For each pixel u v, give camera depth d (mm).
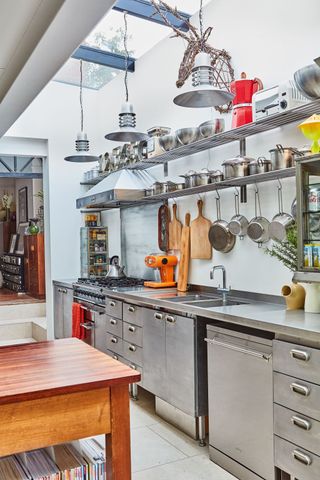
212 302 3611
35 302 7477
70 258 6363
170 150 4176
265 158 3205
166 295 3949
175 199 4617
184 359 3252
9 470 1700
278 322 2377
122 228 5906
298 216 2527
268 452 2447
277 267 3307
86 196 5523
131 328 4043
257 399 2525
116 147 5664
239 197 3664
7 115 4125
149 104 5172
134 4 4484
